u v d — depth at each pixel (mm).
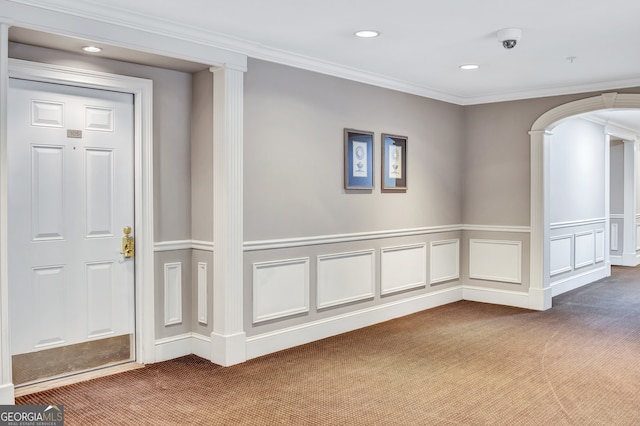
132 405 3322
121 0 3203
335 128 4898
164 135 4176
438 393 3521
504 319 5543
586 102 5617
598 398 3447
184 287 4332
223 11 3410
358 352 4410
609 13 3449
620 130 8906
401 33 3875
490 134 6297
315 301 4770
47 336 3686
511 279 6188
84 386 3627
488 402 3375
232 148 4039
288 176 4488
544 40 4043
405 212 5707
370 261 5301
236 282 4102
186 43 3748
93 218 3881
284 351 4438
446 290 6309
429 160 6004
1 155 2961
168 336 4250
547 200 6031
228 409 3264
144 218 4066
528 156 6023
